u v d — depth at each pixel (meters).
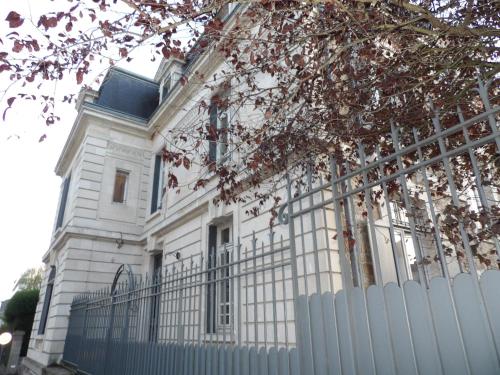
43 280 19.19
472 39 3.89
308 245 6.29
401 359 2.77
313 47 4.58
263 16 4.52
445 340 2.53
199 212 10.77
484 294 2.38
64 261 13.80
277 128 5.18
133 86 17.61
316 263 3.63
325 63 3.92
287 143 4.94
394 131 3.15
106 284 14.03
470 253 2.54
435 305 2.62
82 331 11.25
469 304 2.45
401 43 4.26
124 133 16.11
